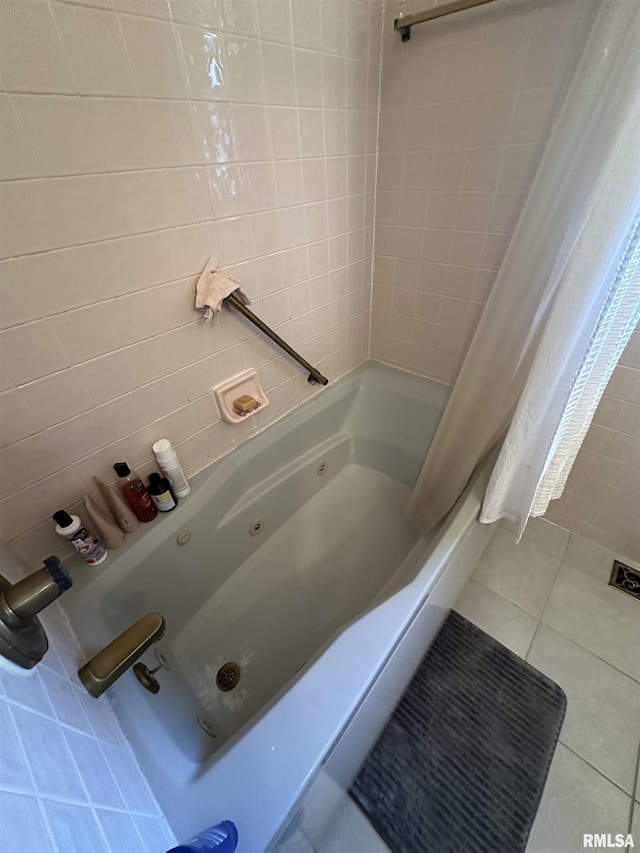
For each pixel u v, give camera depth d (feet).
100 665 2.08
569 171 2.44
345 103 3.39
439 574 3.04
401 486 5.33
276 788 1.95
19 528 2.67
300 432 4.68
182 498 3.56
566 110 2.41
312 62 2.96
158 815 1.85
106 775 1.63
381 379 5.19
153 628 2.21
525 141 3.11
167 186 2.54
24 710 1.33
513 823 2.91
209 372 3.44
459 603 4.21
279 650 3.84
